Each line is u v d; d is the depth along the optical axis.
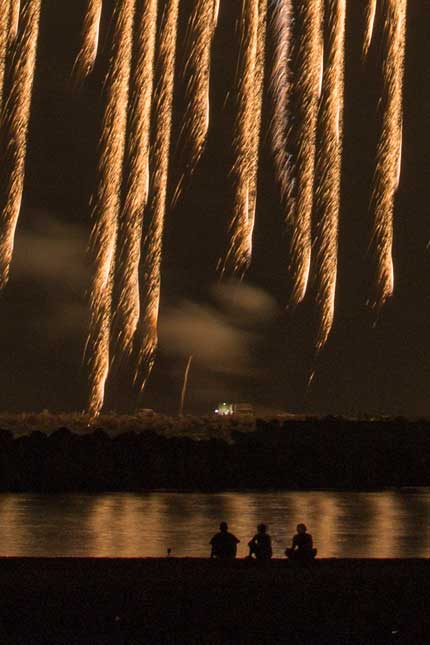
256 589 60.91
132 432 144.88
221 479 139.75
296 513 112.12
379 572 63.44
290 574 62.91
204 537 93.94
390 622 60.16
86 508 115.31
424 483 146.00
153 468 139.00
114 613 59.94
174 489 137.38
